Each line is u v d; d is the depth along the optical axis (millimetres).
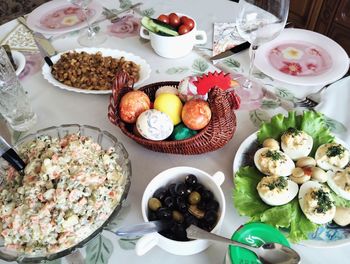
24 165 396
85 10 711
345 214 342
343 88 518
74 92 553
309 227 339
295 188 363
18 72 576
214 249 355
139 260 351
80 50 602
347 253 346
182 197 353
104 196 357
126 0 766
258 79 559
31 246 333
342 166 377
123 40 658
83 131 449
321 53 584
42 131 448
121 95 444
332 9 1076
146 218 333
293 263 282
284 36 621
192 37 590
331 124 470
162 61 600
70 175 365
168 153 449
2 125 507
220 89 405
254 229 311
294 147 397
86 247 363
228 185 416
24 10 1316
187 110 407
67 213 341
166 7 736
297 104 509
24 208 345
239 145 463
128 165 396
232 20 684
